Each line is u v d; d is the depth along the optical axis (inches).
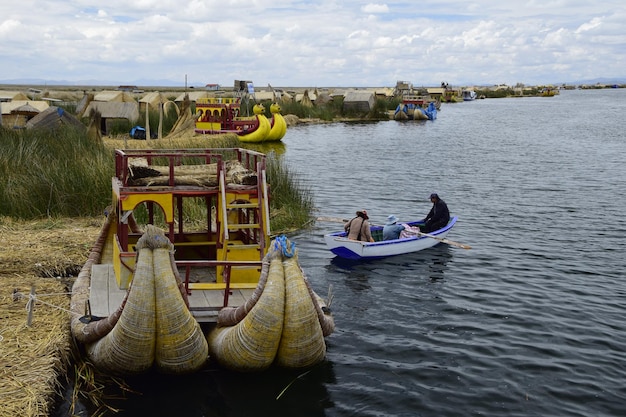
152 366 362.9
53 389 331.3
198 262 380.5
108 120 1690.5
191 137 1630.2
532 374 392.8
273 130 1868.8
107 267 487.2
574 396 366.3
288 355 357.7
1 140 879.7
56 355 356.8
